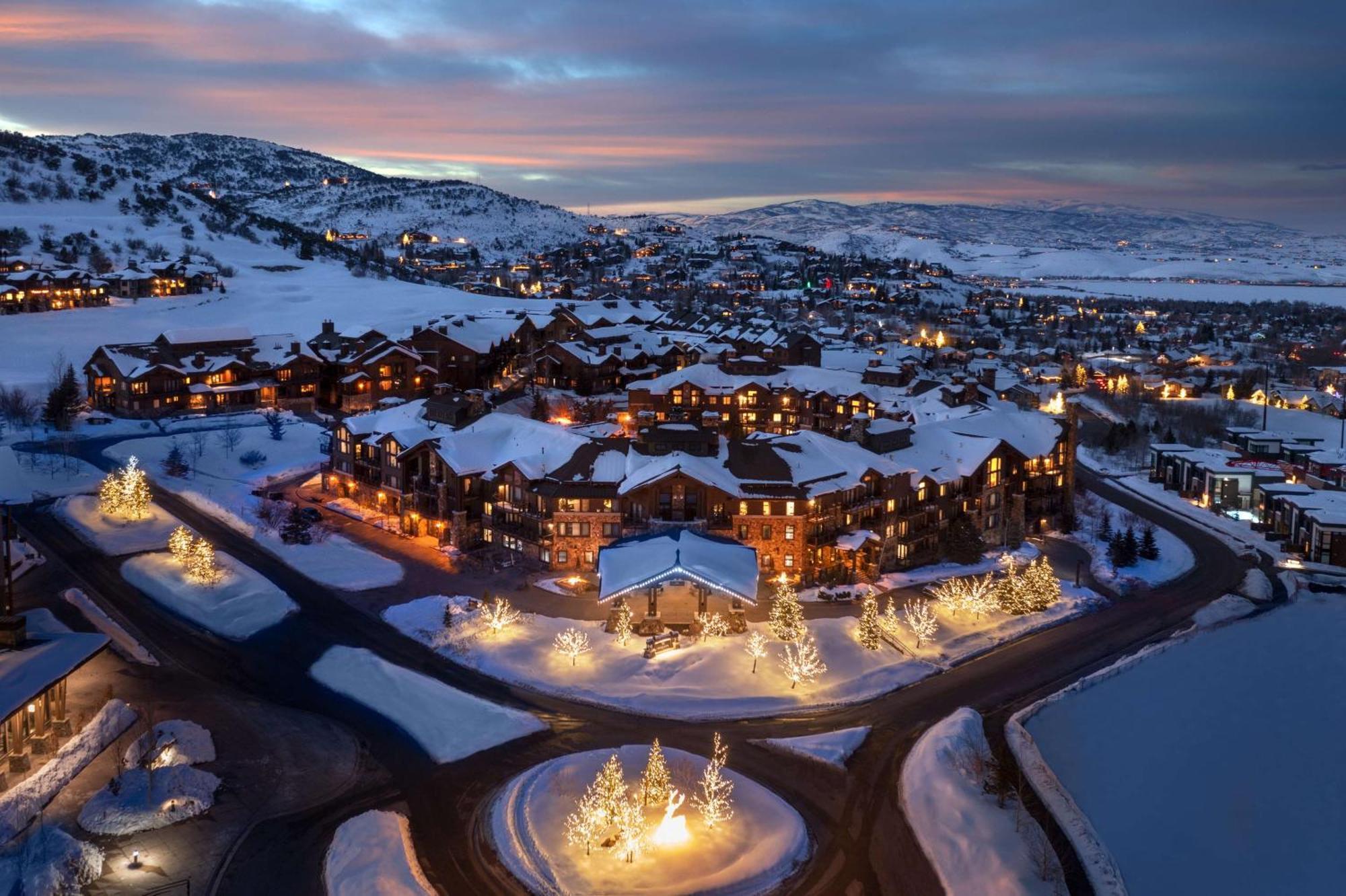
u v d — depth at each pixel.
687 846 50.69
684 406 152.62
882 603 86.81
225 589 83.94
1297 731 69.00
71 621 76.81
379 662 71.25
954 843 52.09
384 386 163.50
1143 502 132.25
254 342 164.50
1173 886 52.41
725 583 75.06
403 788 56.47
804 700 68.50
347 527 103.69
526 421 105.94
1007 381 187.00
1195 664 79.38
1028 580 88.19
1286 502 114.56
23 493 98.88
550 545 90.75
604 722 64.81
